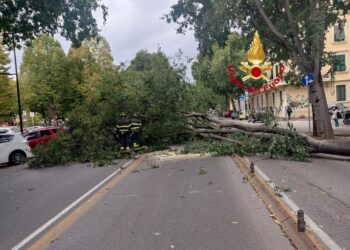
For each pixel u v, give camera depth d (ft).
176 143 65.00
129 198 29.04
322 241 17.97
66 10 56.03
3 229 23.13
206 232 20.16
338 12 70.59
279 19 72.64
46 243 19.79
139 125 56.08
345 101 157.69
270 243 18.16
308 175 35.32
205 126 62.34
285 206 23.44
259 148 49.85
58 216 25.16
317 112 65.82
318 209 23.31
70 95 171.83
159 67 64.49
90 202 28.37
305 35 67.00
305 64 65.92
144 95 63.77
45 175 45.42
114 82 64.23
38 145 55.16
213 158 49.93
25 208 28.30
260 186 29.99
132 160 52.21
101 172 43.86
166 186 32.96
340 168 39.32
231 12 65.87
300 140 46.83
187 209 24.93
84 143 55.72
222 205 25.50
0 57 122.83
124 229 21.36
